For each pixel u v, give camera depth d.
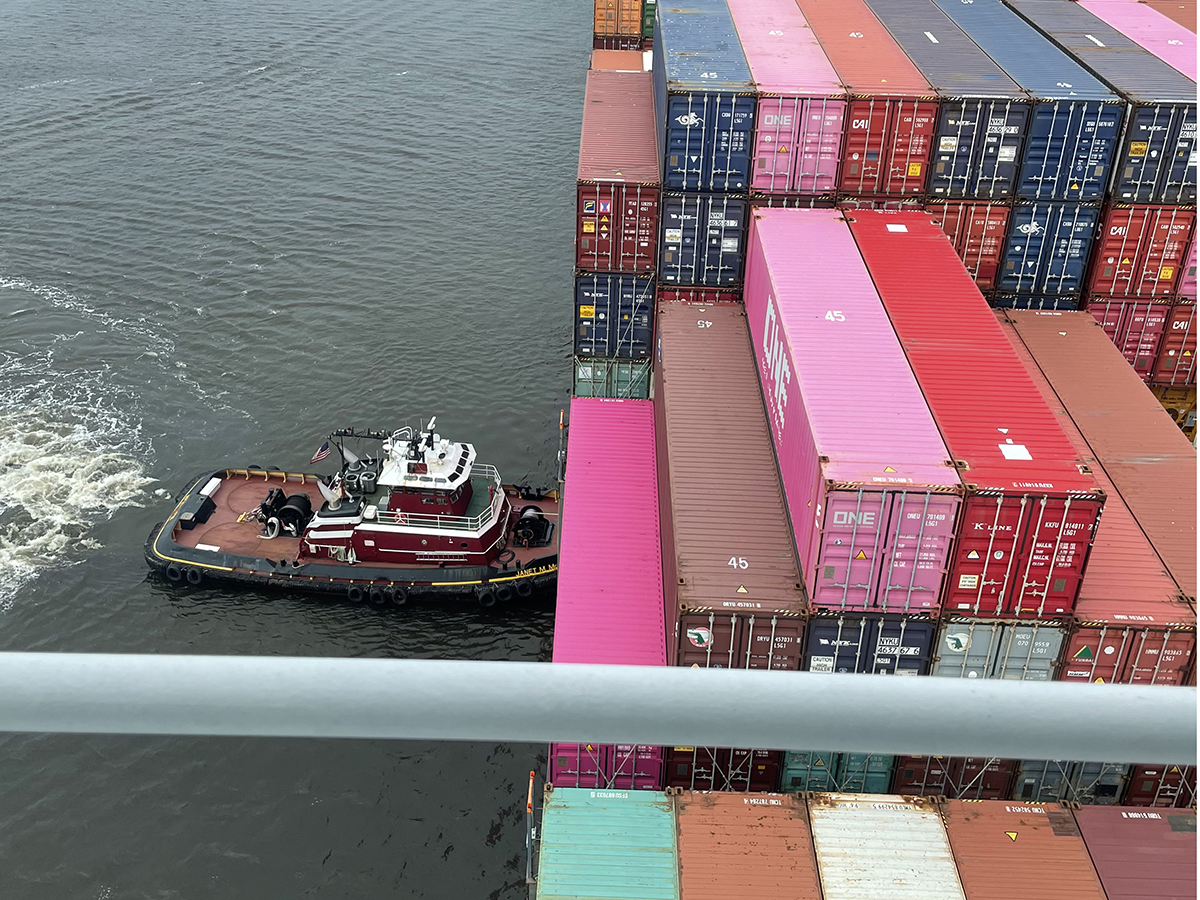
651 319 34.81
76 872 25.81
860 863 18.64
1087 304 31.86
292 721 1.81
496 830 27.34
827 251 27.09
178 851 26.39
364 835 27.03
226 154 67.19
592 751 22.23
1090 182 30.17
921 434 20.09
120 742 29.03
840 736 1.87
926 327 23.67
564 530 27.81
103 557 36.22
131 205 60.66
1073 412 27.00
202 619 33.91
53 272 53.94
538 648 33.31
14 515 37.94
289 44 86.12
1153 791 21.61
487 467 40.91
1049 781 21.77
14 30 86.25
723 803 19.75
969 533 19.08
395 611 34.34
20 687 1.74
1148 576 21.22
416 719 1.82
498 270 56.19
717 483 23.86
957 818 19.52
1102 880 18.36
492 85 80.50
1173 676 20.28
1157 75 31.34
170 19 90.44
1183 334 31.95
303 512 36.62
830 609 20.17
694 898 18.03
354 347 49.03
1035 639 20.11
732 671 1.94
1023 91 29.72
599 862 18.66
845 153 30.08
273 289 53.28
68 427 42.78
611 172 33.12
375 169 66.44
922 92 29.61
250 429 43.31
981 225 31.05
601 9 72.94
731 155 30.45
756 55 32.69
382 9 95.19
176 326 50.09
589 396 36.47
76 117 71.38
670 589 23.41
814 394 21.08
